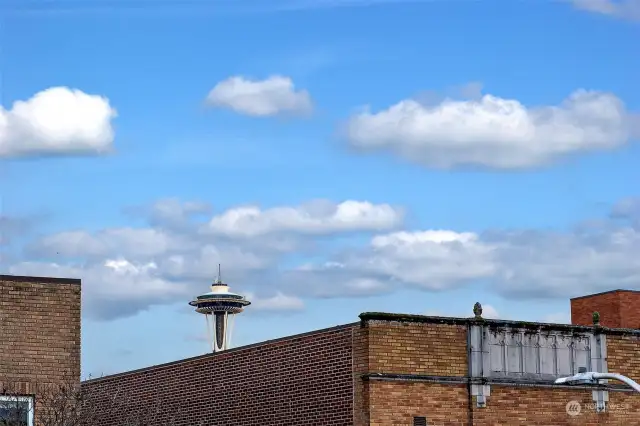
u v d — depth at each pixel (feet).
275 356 130.11
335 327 120.16
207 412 142.00
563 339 125.29
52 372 104.58
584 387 125.29
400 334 116.37
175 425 147.74
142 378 156.56
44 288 105.70
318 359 122.31
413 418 115.03
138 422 142.92
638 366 129.70
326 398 120.16
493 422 118.93
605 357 127.54
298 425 124.16
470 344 119.44
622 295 152.97
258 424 131.54
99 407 154.92
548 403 122.83
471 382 118.42
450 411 117.19
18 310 104.22
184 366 148.25
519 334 122.72
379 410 113.50
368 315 114.93
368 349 114.52
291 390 126.21
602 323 154.51
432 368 116.98
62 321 105.81
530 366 122.42
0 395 101.81
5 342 103.19
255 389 132.87
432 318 118.11
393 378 114.73
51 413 102.83
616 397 127.34
